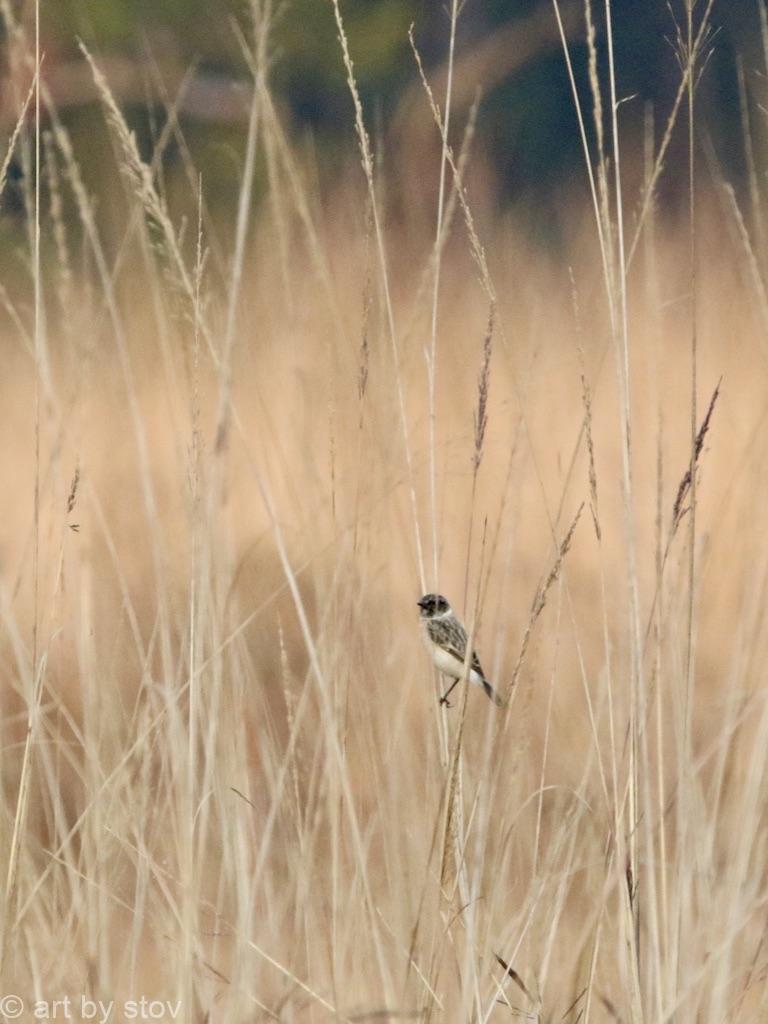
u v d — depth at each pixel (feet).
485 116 146.92
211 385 54.34
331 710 38.73
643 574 63.31
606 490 67.67
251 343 51.70
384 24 142.31
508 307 64.54
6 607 39.27
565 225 92.94
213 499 40.14
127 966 38.11
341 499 48.01
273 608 53.57
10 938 35.94
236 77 111.96
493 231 83.71
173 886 40.96
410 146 83.41
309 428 48.47
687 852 37.22
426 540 57.41
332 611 43.45
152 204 40.45
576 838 41.57
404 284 66.90
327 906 40.19
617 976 38.63
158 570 40.78
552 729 50.62
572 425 68.23
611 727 36.01
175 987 36.27
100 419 54.29
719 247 76.13
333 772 37.58
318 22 137.59
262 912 41.09
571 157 165.68
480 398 36.94
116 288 53.72
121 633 44.62
